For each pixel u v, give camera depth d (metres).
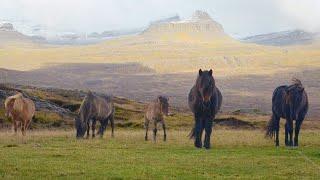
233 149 31.06
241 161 25.23
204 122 32.31
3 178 20.14
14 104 40.78
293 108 33.78
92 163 24.19
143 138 42.34
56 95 101.62
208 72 32.09
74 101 91.44
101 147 31.95
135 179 20.36
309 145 34.75
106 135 47.41
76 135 41.97
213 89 31.91
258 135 44.88
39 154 27.25
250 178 20.80
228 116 88.94
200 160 25.47
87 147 31.84
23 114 41.34
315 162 25.28
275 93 35.50
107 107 43.56
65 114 75.62
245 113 117.62
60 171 21.86
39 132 49.81
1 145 32.72
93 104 42.25
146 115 40.09
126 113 89.88
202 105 31.72
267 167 23.59
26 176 20.69
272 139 38.62
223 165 23.97
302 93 34.03
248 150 30.36
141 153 28.42
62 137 41.59
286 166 23.89
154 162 24.70
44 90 113.75
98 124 67.88
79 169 22.42
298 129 34.47
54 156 26.62
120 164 23.97
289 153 28.70
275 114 35.19
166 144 34.81
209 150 30.34
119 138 42.06
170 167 23.22
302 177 21.20
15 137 39.59
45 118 68.00
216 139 39.06
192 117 92.56
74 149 30.30
